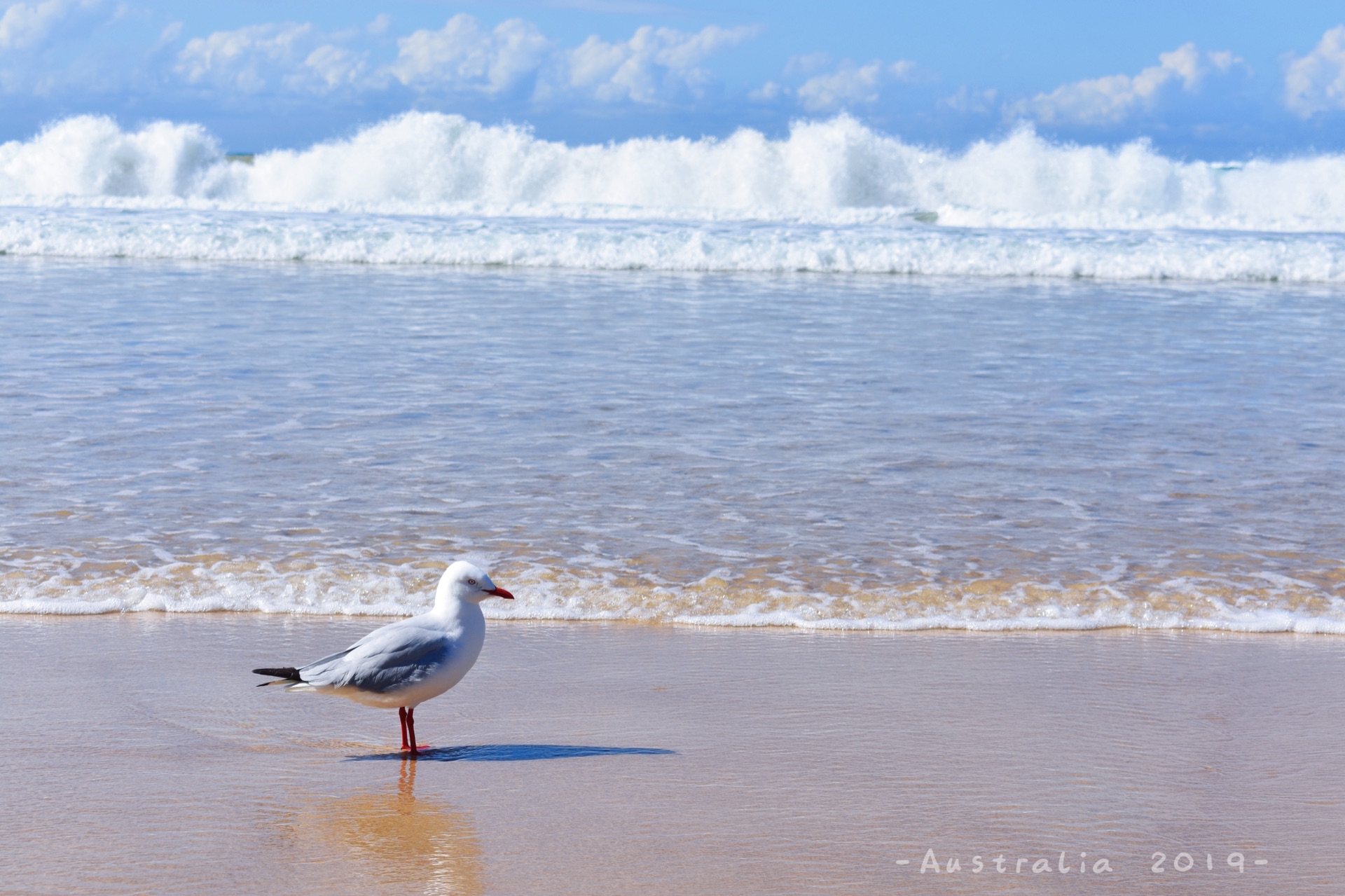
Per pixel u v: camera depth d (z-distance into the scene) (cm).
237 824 394
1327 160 3372
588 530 767
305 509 800
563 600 655
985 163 3409
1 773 434
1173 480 898
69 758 449
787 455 959
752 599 659
